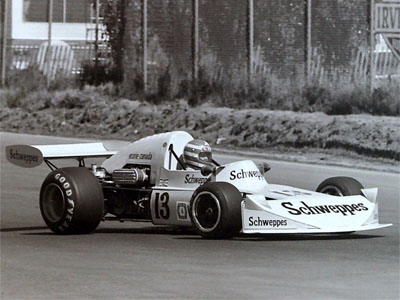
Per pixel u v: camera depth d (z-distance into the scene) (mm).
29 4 82625
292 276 19781
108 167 29500
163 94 74750
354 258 22516
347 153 57781
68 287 18500
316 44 67938
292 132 62594
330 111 65938
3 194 40312
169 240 26016
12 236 27531
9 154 29516
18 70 81938
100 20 79562
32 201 38188
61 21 81562
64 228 27406
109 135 71000
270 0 70000
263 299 17328
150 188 28219
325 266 21188
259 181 27016
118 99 76688
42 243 25609
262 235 26891
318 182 45750
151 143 28578
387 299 17531
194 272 20234
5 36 81938
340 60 66938
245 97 70562
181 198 26766
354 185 27375
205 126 68188
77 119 74562
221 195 25125
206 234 25578
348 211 25250
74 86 79812
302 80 68250
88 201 27188
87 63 79812
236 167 26766
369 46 65625
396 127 59375
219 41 72500
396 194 41125
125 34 77688
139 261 21891
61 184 27312
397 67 64250
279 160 56156
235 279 19359
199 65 73438
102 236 27375
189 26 74000
